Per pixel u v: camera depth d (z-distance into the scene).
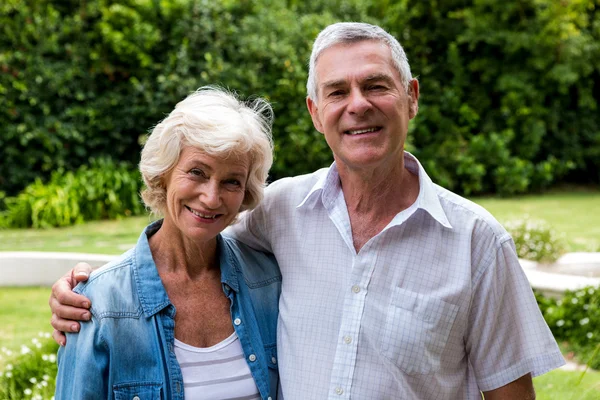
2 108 9.78
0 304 5.51
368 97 1.83
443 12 12.95
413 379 1.82
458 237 1.85
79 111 10.16
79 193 9.53
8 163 10.02
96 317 1.77
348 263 1.92
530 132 12.43
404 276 1.86
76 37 10.34
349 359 1.83
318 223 2.00
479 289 1.83
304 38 10.62
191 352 1.85
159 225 2.00
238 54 10.43
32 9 10.33
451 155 11.68
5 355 4.21
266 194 2.13
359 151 1.84
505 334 1.85
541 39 12.20
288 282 2.01
